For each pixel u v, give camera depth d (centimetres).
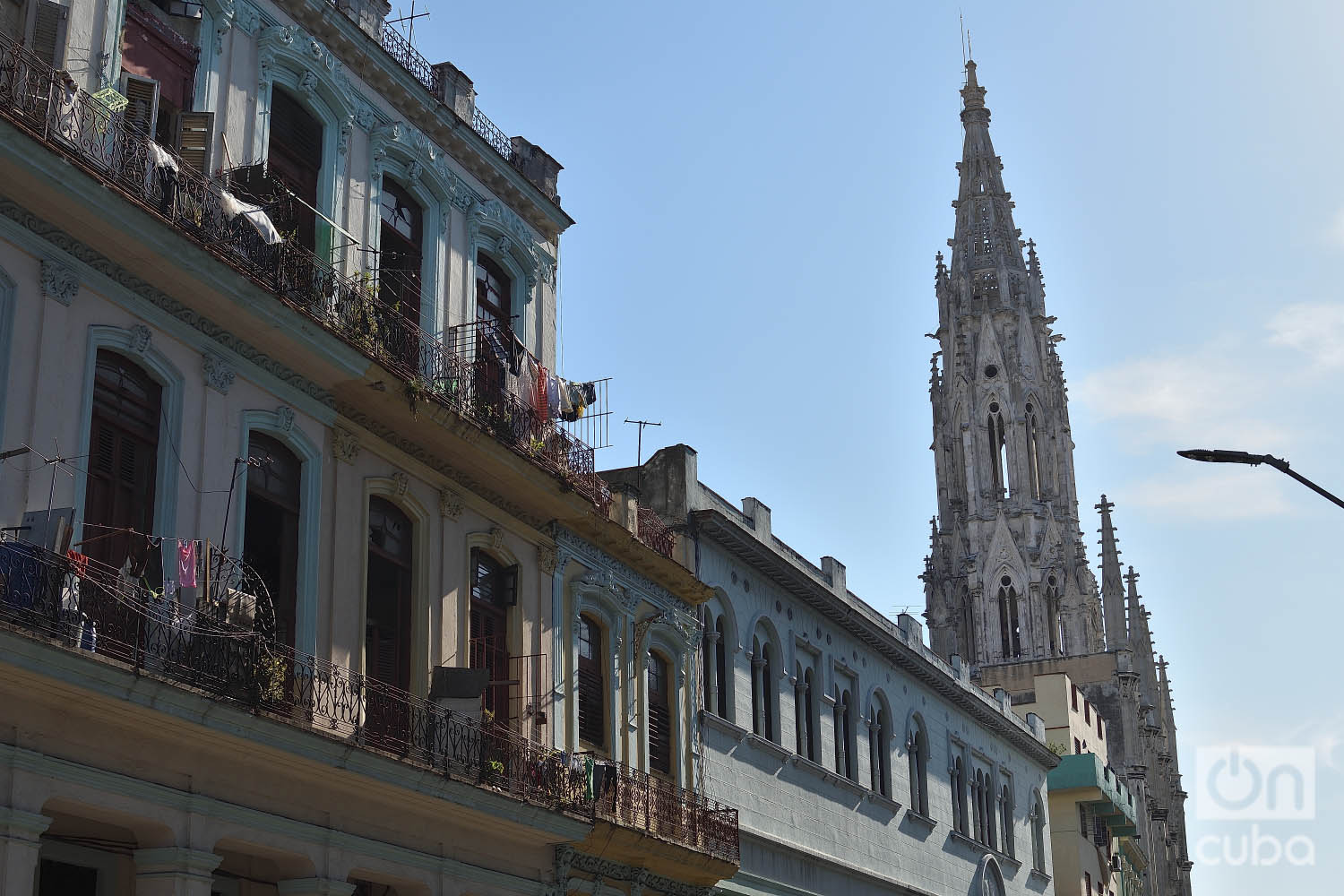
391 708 2458
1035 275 14775
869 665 4769
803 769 4181
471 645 2823
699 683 3700
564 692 3088
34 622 1762
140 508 2106
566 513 3066
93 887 2066
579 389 3216
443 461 2762
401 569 2661
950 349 14588
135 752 1950
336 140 2669
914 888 4812
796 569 4188
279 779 2177
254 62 2500
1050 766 6656
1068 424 14250
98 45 2159
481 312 3091
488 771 2566
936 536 13938
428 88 2914
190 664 1984
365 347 2461
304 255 2380
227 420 2264
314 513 2422
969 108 15438
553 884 2831
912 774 5038
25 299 1945
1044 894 6353
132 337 2102
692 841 3278
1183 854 12438
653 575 3494
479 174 3100
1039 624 13375
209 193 2211
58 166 1905
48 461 1853
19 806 1778
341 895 2259
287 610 2362
